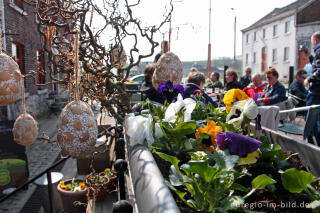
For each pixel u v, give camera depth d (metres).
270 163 1.06
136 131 1.09
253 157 0.95
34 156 5.48
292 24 32.53
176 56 1.96
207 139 1.16
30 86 9.20
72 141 1.25
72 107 1.28
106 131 2.86
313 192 0.93
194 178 0.83
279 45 35.50
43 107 10.46
